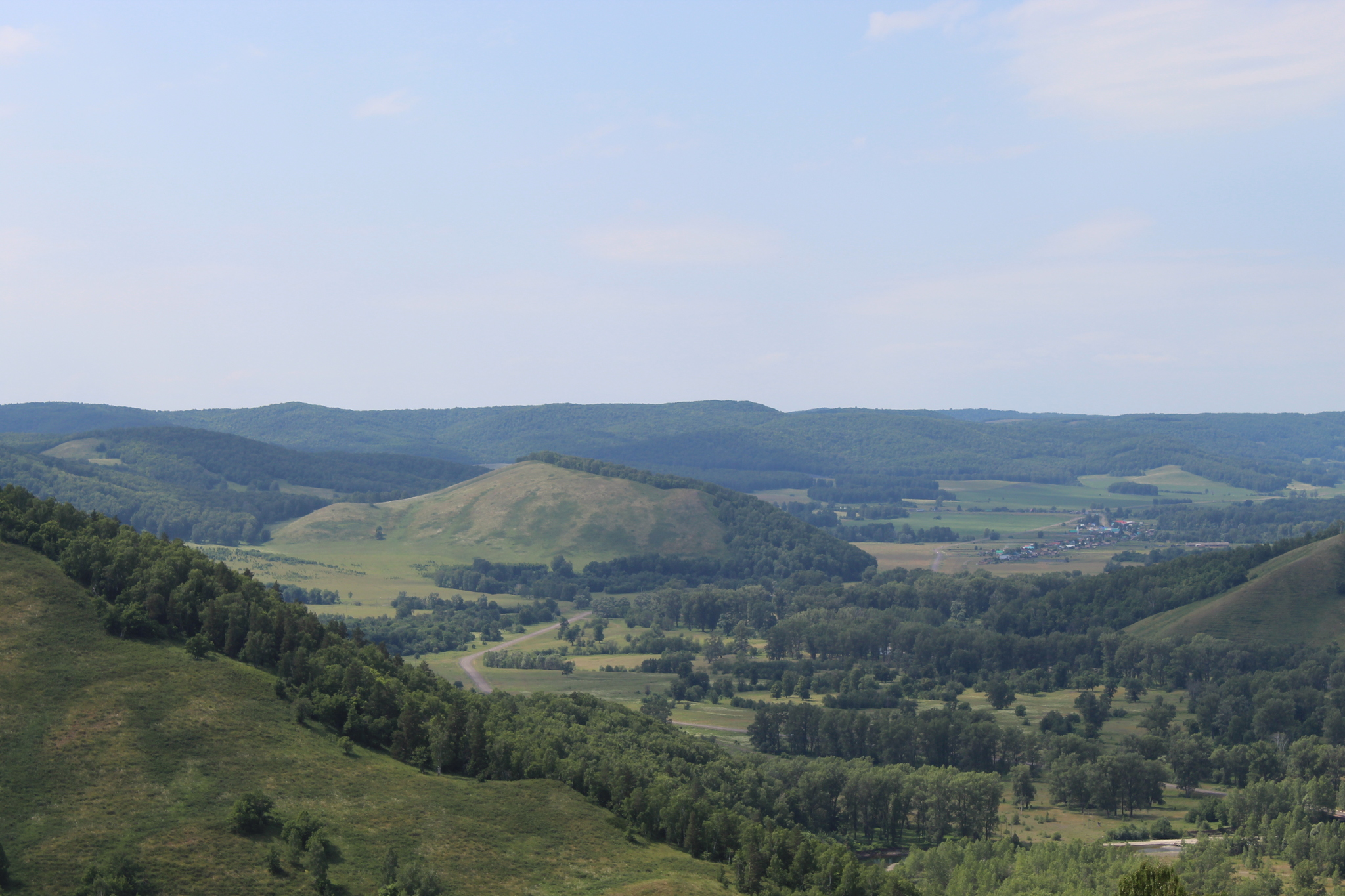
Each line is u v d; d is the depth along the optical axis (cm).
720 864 15175
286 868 12812
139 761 14250
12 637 16262
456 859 13788
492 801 15562
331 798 14550
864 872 15162
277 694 16788
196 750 14800
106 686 15725
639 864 14575
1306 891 16538
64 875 12019
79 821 13000
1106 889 16125
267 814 13650
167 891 12025
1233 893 16700
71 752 14188
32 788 13400
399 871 12900
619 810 16125
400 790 15200
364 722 16725
